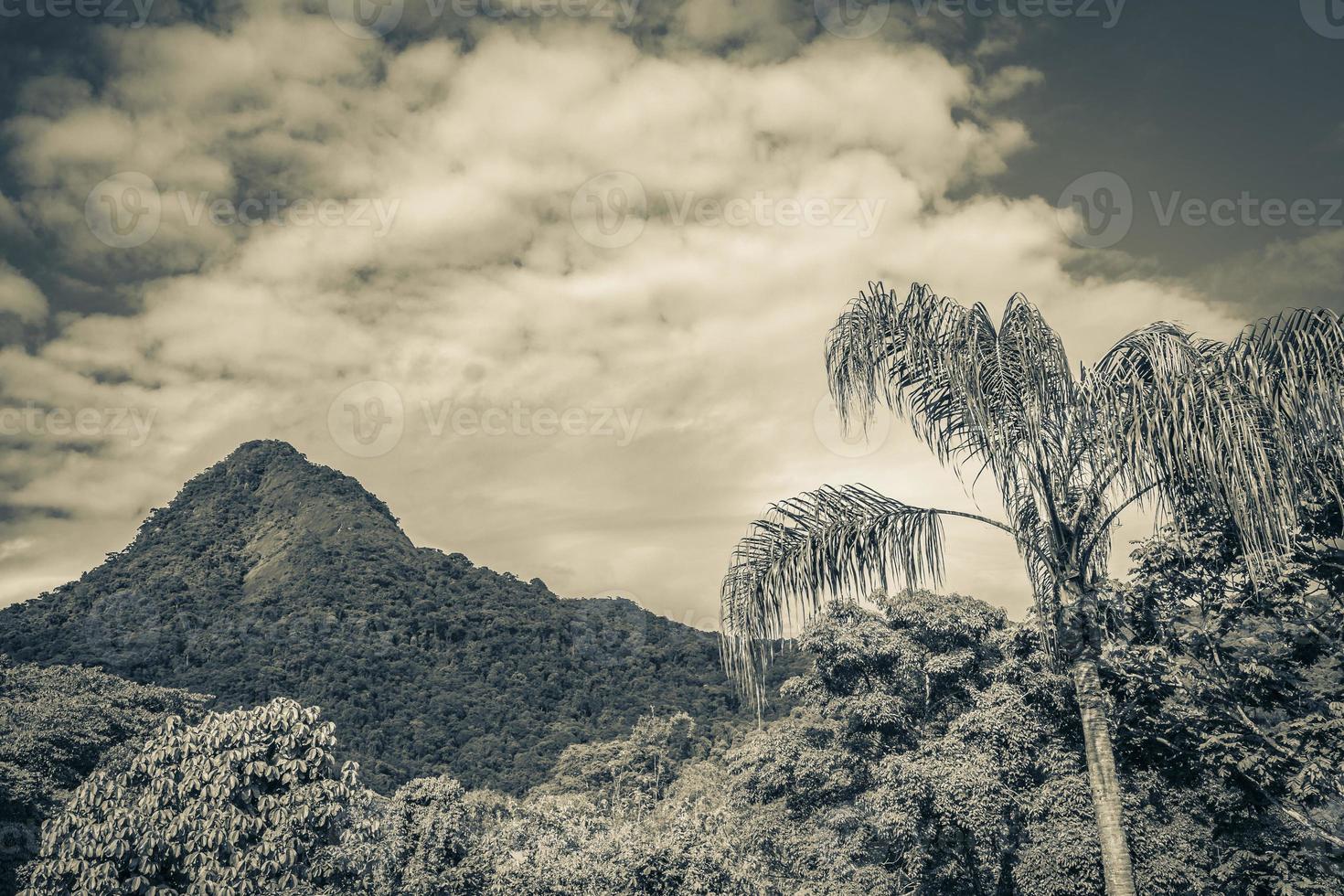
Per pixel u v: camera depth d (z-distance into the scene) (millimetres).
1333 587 14969
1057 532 9602
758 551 10438
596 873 24141
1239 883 16609
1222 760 15570
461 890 24797
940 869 20766
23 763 39125
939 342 9797
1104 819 9070
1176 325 9242
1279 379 8734
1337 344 8734
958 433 10141
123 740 48281
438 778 27109
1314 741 15023
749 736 30094
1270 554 8734
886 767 21328
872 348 10062
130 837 13289
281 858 13891
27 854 31906
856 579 10234
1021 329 9367
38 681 58781
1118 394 9305
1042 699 20578
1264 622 15734
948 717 26219
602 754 81312
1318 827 15133
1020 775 21109
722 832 25922
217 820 13836
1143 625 15828
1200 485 8836
